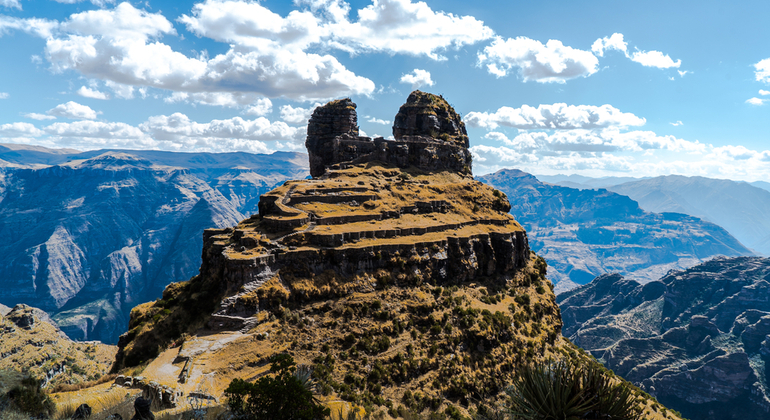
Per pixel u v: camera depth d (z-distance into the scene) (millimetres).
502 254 140875
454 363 99375
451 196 158500
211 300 90000
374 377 86312
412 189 152875
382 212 129875
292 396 34031
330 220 115875
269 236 103812
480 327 109812
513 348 112875
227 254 93125
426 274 116562
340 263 102750
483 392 97875
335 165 165000
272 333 84125
